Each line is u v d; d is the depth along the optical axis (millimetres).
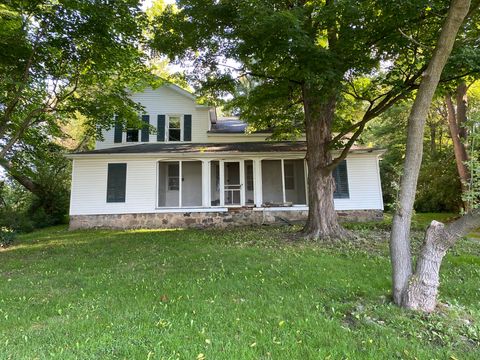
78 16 8016
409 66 7477
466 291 4195
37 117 10859
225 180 15797
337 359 2482
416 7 5969
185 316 3367
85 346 2715
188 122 15820
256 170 13500
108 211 12891
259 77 9117
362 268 5309
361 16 6418
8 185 18000
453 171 15250
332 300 3869
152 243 8367
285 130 12492
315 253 6520
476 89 15273
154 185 13141
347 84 8672
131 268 5746
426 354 2564
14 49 8141
